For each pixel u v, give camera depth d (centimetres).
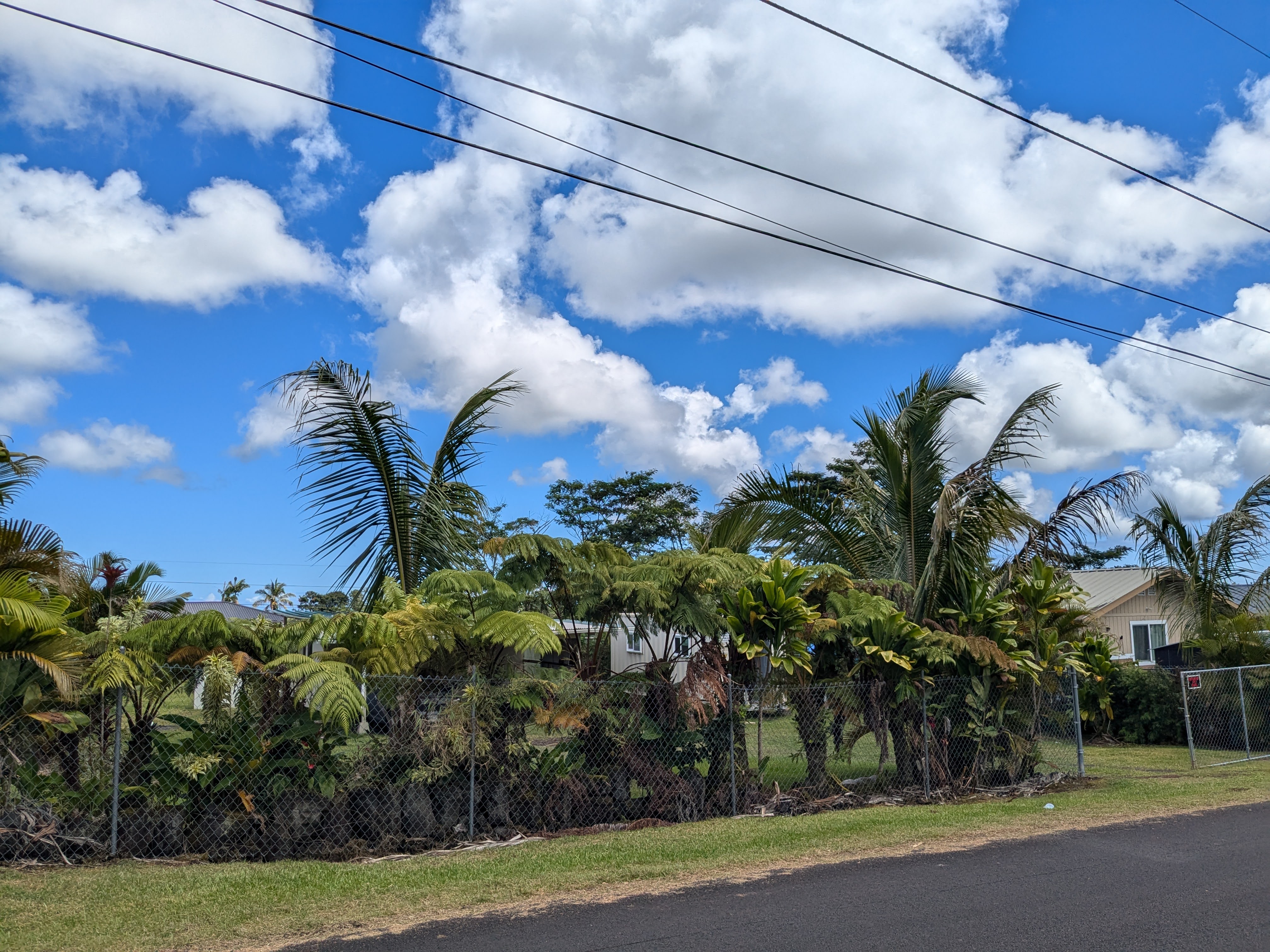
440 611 855
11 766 720
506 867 711
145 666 753
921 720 1112
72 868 688
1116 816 934
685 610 977
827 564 1261
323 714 729
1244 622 1683
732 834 841
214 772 747
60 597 754
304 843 765
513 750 870
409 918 582
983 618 1180
